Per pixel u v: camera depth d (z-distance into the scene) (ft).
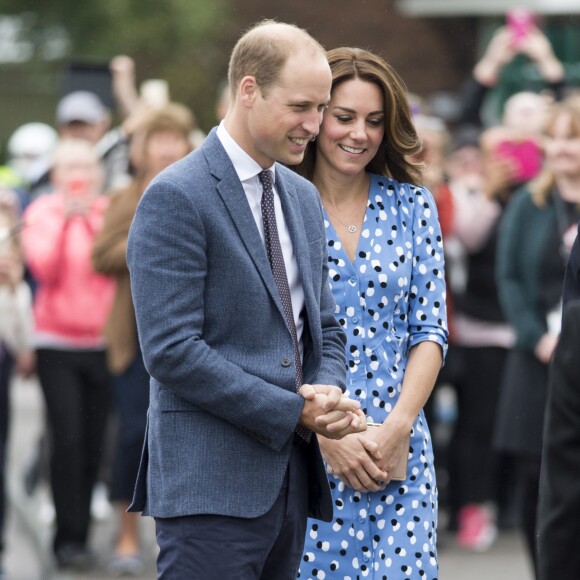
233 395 44.11
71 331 82.28
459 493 89.15
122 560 81.87
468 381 88.07
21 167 116.47
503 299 80.33
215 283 44.75
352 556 52.80
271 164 45.78
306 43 44.52
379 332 53.26
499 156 88.07
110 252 76.79
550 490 39.14
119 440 79.46
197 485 44.70
